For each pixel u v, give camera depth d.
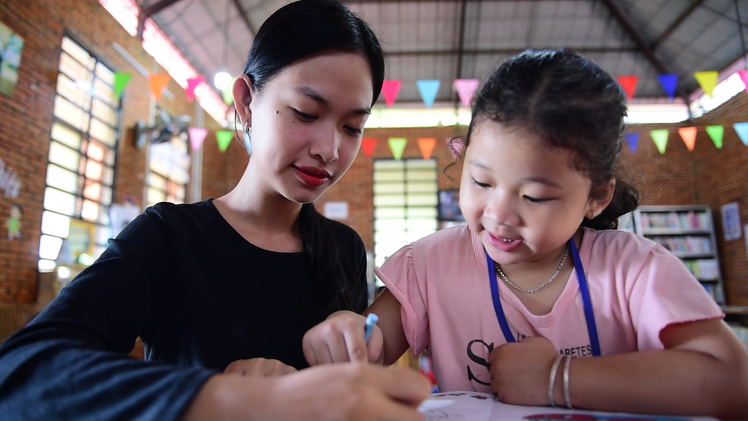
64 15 4.20
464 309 0.63
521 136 0.47
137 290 0.61
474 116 0.54
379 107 7.55
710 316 0.50
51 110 3.99
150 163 5.59
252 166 0.76
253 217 0.79
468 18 6.16
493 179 0.50
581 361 0.50
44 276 3.74
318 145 0.64
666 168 6.86
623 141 0.59
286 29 0.65
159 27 5.62
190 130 4.63
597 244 0.62
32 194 3.78
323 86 0.63
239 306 0.71
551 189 0.47
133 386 0.33
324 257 0.78
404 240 7.30
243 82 0.74
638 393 0.47
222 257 0.73
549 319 0.59
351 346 0.49
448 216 7.18
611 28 6.12
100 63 4.73
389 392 0.32
